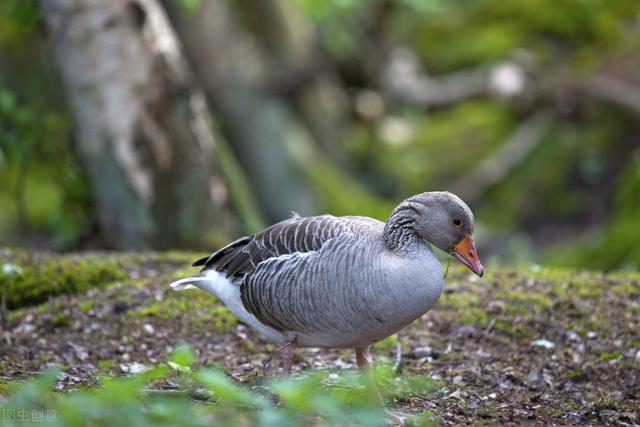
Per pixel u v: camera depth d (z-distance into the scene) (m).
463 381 9.52
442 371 9.76
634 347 10.26
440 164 23.36
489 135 23.66
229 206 16.44
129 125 14.91
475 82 24.03
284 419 6.38
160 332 10.59
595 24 24.75
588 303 11.24
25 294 11.33
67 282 11.59
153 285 11.56
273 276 8.18
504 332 10.67
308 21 21.22
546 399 9.09
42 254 12.33
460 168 23.14
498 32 25.91
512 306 11.10
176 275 11.85
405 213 8.03
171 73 15.32
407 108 24.09
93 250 16.23
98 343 10.29
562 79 23.36
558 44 25.19
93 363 9.79
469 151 23.45
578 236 20.83
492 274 12.24
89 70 14.93
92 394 7.05
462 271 12.39
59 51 15.14
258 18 20.33
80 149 15.26
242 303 8.65
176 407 6.34
